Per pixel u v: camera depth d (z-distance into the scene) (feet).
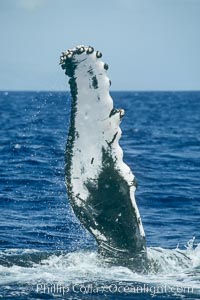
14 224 222.07
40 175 329.93
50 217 233.96
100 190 154.40
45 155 415.64
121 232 155.63
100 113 152.56
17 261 159.33
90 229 156.56
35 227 218.18
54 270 154.71
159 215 247.29
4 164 370.53
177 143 533.14
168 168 374.63
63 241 200.75
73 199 155.33
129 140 552.82
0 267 155.22
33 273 152.56
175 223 233.55
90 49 149.89
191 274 156.25
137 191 295.69
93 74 150.92
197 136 606.55
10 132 594.65
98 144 153.69
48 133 583.99
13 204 256.52
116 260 156.97
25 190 286.87
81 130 153.58
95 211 155.12
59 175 331.36
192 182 325.01
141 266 155.84
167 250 170.81
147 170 364.79
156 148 486.38
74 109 152.97
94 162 153.99
